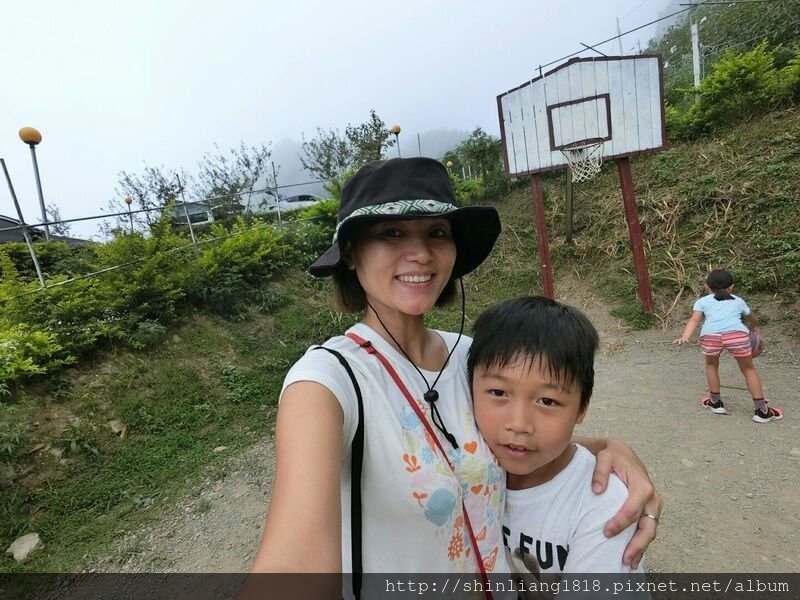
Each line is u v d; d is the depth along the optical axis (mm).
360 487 841
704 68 11312
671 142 9086
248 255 6957
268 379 4969
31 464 3332
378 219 934
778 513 2416
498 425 968
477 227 1160
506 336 969
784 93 7859
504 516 1093
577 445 1189
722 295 3582
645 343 5582
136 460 3584
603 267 7551
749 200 6648
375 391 881
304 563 624
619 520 918
